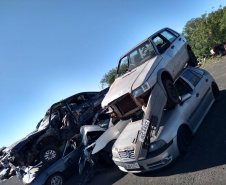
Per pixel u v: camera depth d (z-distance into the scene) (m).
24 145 7.33
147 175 4.59
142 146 4.06
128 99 4.93
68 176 7.34
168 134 4.14
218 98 6.23
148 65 5.00
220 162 3.60
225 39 13.11
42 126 8.40
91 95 8.97
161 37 6.11
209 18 13.87
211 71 10.28
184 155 4.38
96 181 5.89
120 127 5.80
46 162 7.10
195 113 4.89
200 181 3.42
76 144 7.69
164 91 4.41
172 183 3.77
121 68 6.69
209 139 4.44
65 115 8.31
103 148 5.91
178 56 5.99
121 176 5.35
